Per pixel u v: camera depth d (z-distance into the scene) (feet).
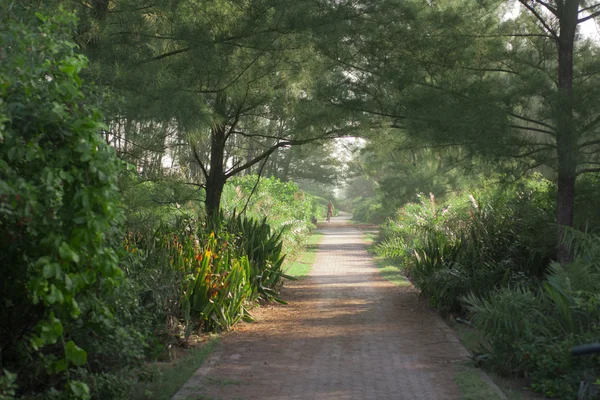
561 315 25.08
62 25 17.99
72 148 15.20
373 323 37.11
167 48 34.63
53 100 15.35
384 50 39.27
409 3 39.09
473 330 33.99
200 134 32.99
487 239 42.68
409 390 22.85
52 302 14.34
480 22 38.73
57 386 19.36
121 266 22.95
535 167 36.40
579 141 34.19
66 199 15.52
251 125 50.19
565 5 36.01
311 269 69.51
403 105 38.09
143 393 21.45
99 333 19.75
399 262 73.26
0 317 17.26
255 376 24.89
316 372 25.58
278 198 98.12
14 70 15.05
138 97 29.37
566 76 36.29
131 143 32.32
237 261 38.70
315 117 43.09
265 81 42.86
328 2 36.17
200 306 33.45
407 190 85.61
